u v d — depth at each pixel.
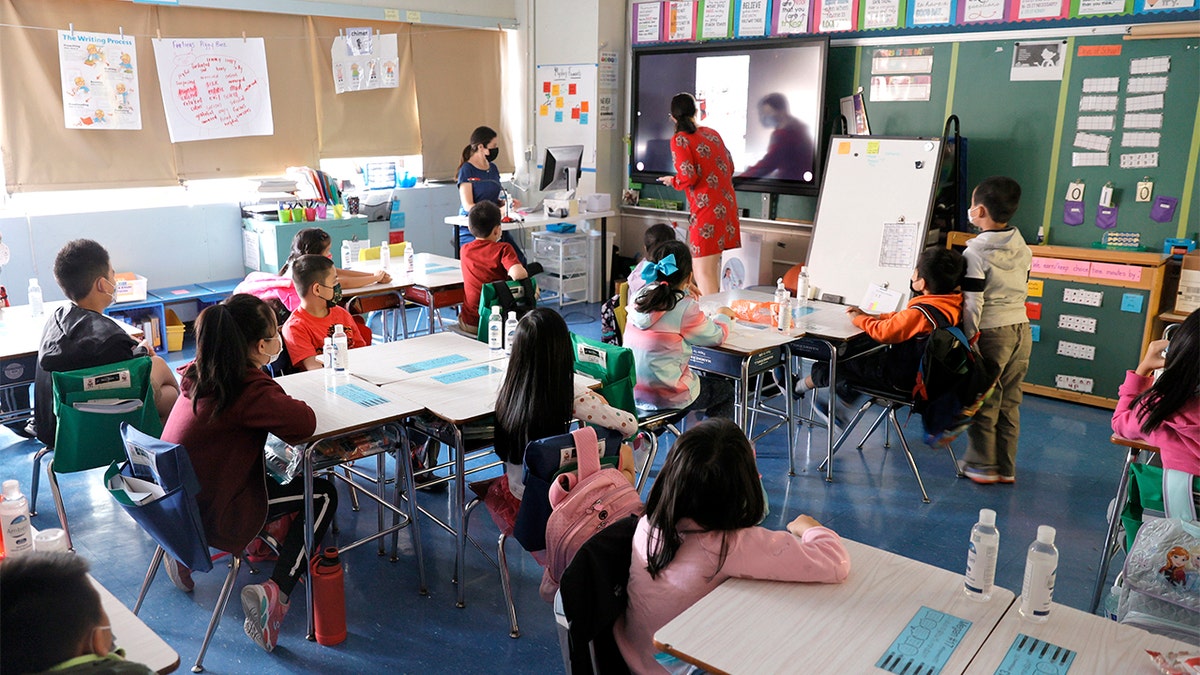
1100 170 5.01
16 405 3.39
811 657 1.53
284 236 5.95
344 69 6.58
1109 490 3.86
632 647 1.87
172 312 5.87
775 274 6.47
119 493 2.39
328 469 3.04
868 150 5.40
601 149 7.12
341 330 3.19
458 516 2.84
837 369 3.91
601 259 6.79
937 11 5.44
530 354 2.58
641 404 3.52
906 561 1.90
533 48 7.41
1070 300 4.91
